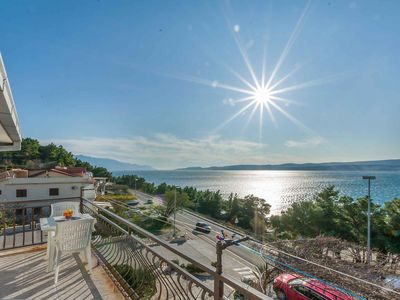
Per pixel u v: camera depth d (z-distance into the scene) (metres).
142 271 2.26
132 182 53.78
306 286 4.60
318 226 17.58
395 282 4.77
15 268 2.88
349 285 4.44
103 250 3.32
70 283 2.55
